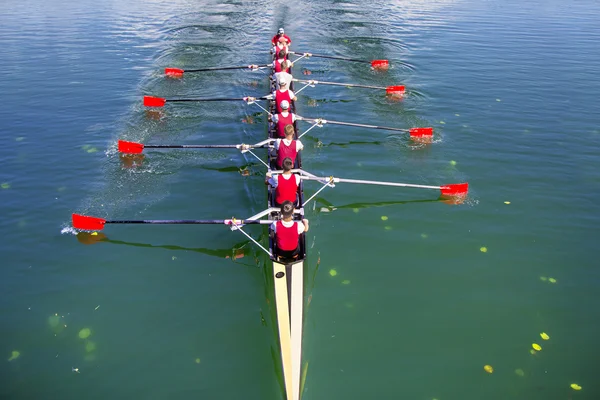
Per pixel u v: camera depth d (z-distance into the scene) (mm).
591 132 20203
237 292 12172
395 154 18641
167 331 11086
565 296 12188
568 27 36500
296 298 11281
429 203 15758
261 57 29375
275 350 10617
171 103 22656
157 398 9641
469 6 43625
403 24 36969
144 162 17781
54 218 14656
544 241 14047
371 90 24766
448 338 10992
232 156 18422
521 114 21906
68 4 41344
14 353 10547
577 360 10508
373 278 12625
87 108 21828
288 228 11609
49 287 12242
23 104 21938
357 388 9820
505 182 16844
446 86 25094
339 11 40250
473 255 13500
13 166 17109
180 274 12742
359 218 14977
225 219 14250
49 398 9641
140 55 28953
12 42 30594
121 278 12586
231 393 9742
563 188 16484
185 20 36812
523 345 10852
